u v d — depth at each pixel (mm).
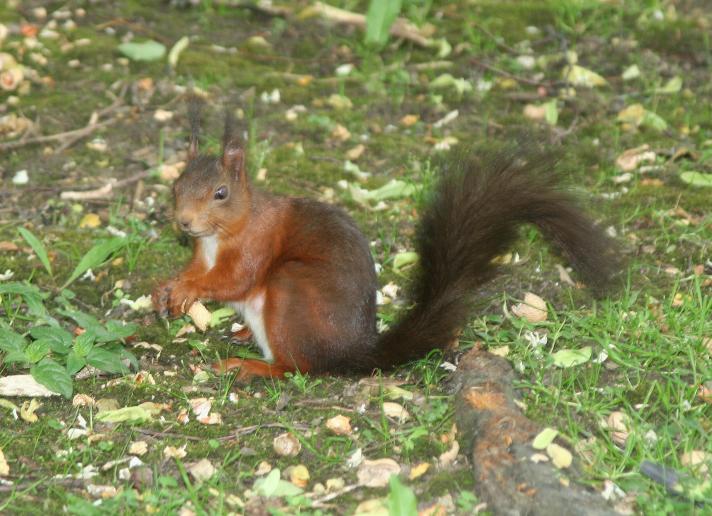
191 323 9953
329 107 14758
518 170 9109
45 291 10367
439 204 9195
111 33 16688
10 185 12492
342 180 12742
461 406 7961
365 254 9195
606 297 9656
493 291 10086
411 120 14375
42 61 15516
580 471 7215
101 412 8258
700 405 8211
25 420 8219
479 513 6941
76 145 13508
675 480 7156
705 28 16828
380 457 7723
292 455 7801
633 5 17562
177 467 7652
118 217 11875
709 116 14336
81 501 6984
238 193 9102
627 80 15398
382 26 15602
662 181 12547
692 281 10281
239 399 8602
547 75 15594
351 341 8891
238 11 17609
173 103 14523
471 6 17938
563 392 8336
